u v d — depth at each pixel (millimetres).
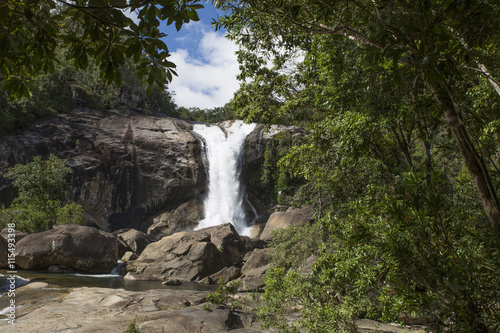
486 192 2789
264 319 7582
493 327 2592
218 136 45719
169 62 2432
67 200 33531
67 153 35906
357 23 4789
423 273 2812
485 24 2746
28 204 27125
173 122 46000
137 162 38750
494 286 2637
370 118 6168
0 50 2412
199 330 8820
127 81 52875
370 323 9102
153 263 24656
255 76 11961
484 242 2822
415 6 2699
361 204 5258
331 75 7375
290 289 6730
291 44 10164
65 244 20922
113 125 41656
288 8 4051
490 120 5230
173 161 40094
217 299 11852
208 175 40969
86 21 2400
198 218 38125
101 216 35562
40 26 2461
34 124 37000
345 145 7215
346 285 5422
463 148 2863
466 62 3041
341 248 4914
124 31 2354
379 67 5363
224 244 26672
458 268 2688
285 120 12656
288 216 32031
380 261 4062
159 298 12273
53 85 42344
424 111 4223
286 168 11344
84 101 46469
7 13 2219
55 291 13375
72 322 8695
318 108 10539
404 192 3092
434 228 2840
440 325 2842
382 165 8500
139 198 37844
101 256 22500
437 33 2646
